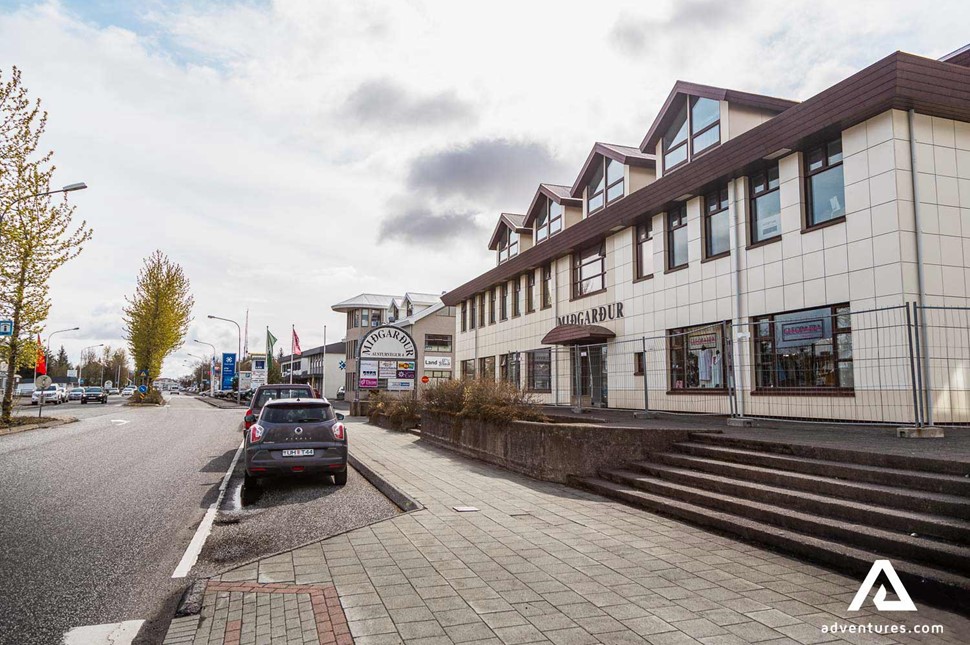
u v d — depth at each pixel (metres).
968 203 10.86
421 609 4.21
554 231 23.62
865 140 10.96
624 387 17.89
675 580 4.79
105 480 10.36
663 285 16.48
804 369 12.02
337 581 4.84
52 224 22.25
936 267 10.41
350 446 14.77
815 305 11.84
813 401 11.72
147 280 46.31
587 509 7.52
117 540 6.46
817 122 11.36
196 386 140.38
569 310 21.47
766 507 6.19
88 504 8.30
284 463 9.65
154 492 9.34
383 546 5.86
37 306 22.50
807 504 5.91
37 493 9.05
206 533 6.80
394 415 19.81
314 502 8.75
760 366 13.09
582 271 21.05
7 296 21.64
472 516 7.14
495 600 4.39
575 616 4.07
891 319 10.33
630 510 7.45
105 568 5.48
